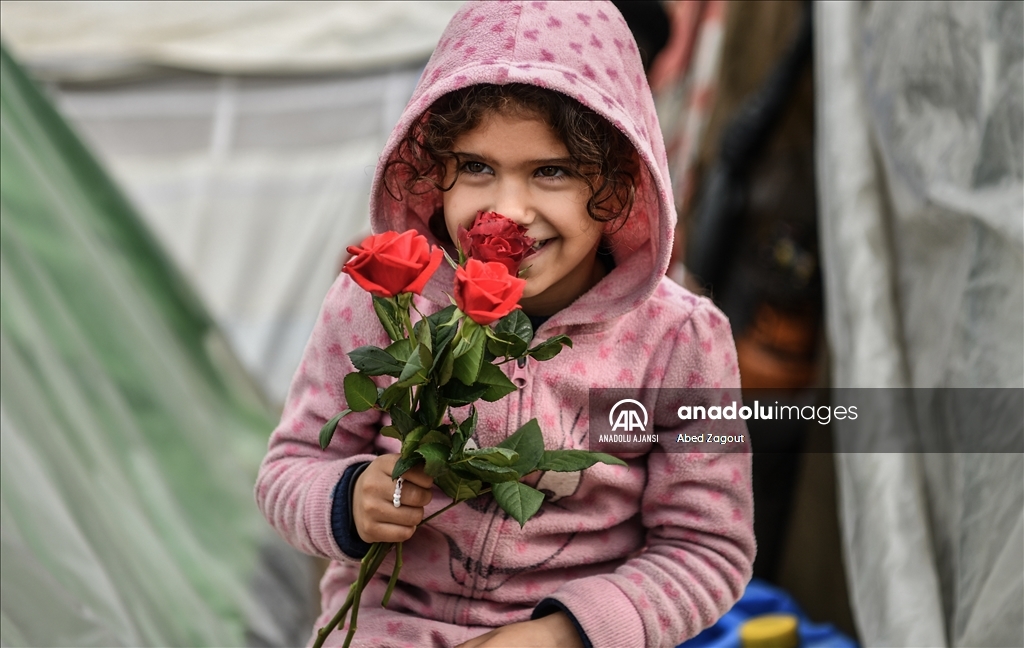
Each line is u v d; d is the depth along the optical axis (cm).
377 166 95
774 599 175
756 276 210
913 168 142
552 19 96
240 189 265
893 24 149
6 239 165
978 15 130
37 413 139
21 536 120
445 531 101
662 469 104
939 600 128
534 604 102
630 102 96
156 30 261
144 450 170
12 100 191
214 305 258
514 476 83
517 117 90
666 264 96
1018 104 122
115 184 209
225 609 160
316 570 186
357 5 266
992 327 125
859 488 140
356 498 92
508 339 81
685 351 103
